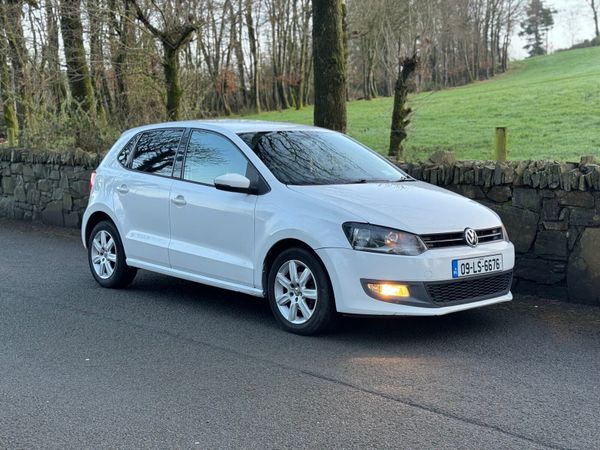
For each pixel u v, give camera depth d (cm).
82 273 912
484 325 635
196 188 699
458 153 2030
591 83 3753
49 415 448
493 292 605
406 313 554
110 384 503
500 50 8819
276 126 729
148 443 405
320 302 588
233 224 656
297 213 601
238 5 1599
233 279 661
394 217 574
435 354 557
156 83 1702
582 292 700
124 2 1522
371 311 561
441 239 574
